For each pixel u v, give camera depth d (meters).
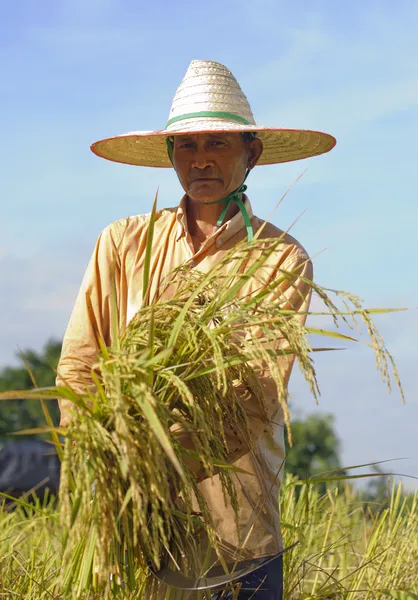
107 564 2.88
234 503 3.37
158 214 4.21
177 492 3.23
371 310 3.07
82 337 3.99
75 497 2.76
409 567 5.30
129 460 2.69
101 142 4.74
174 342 3.12
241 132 4.17
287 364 3.64
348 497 6.17
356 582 5.10
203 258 4.02
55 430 2.80
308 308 3.81
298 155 4.85
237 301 3.30
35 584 4.27
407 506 5.75
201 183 4.05
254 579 3.73
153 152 4.88
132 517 3.11
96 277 4.08
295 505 5.55
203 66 4.25
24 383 34.41
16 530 5.50
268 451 3.81
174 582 3.40
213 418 3.33
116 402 2.75
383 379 2.94
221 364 2.94
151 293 3.99
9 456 10.97
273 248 3.29
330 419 15.75
